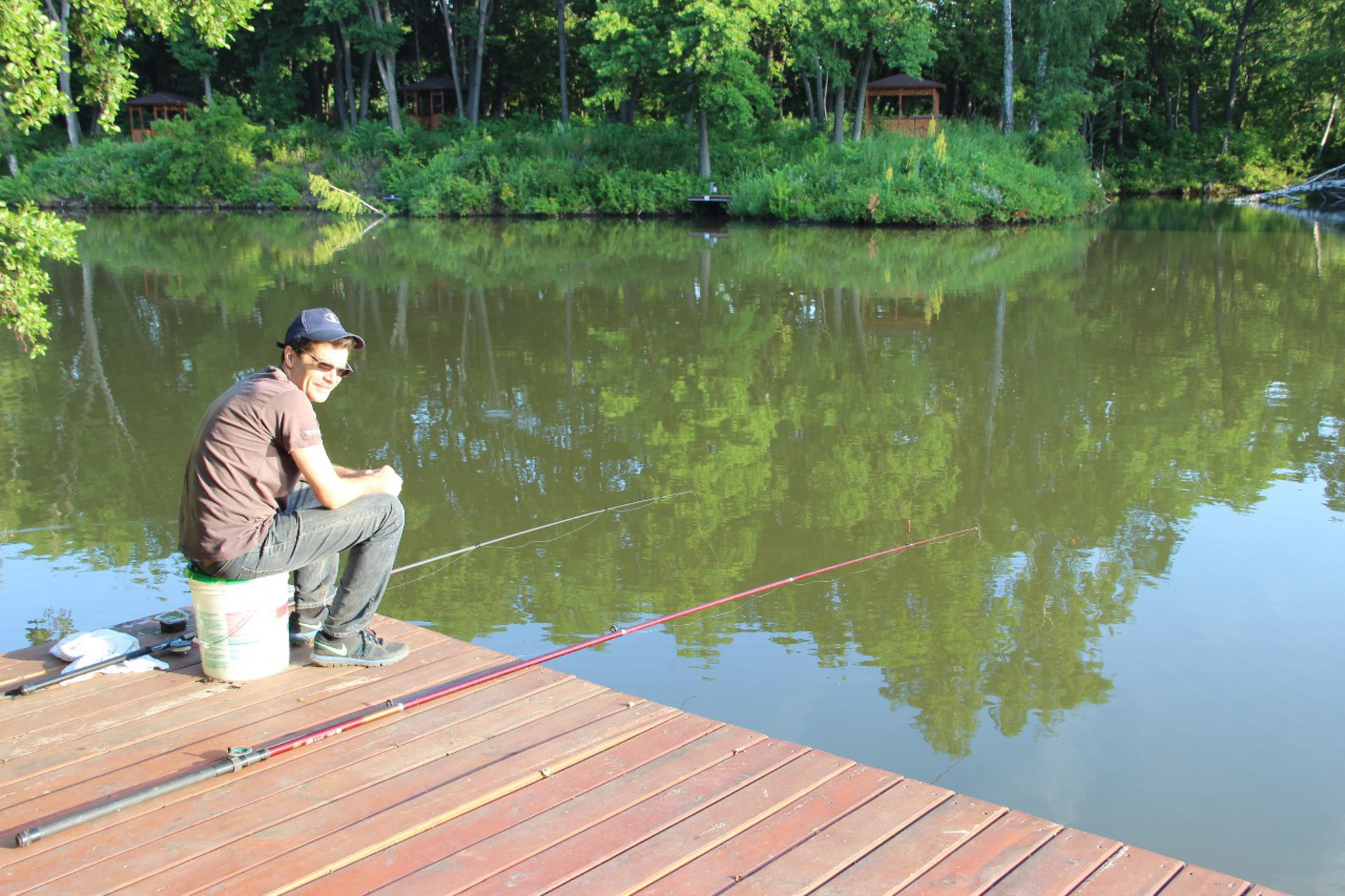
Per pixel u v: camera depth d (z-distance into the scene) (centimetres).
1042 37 3281
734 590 548
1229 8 4006
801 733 411
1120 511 661
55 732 317
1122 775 382
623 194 3112
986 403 920
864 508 669
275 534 338
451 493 697
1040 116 3216
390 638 389
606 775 296
